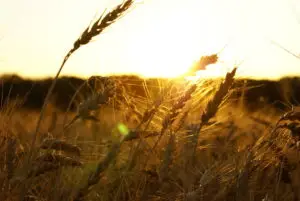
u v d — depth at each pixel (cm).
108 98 93
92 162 93
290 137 109
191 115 102
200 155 111
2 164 91
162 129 99
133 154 102
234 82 97
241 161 98
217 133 121
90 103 94
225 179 94
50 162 89
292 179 109
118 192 104
